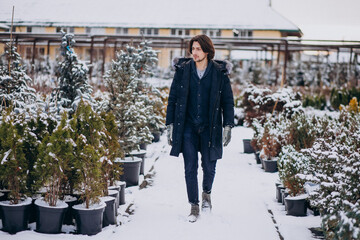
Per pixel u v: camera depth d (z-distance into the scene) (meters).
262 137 7.49
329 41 18.64
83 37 17.45
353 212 2.88
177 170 7.03
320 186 3.79
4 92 6.29
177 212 4.57
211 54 4.39
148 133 6.59
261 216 4.52
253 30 45.88
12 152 3.70
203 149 4.44
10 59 6.77
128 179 5.77
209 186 4.53
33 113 4.73
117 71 6.30
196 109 4.38
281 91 12.52
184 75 4.37
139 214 4.46
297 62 32.22
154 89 9.05
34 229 3.75
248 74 31.45
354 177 3.56
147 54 8.59
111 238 3.68
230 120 4.43
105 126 4.70
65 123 3.93
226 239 3.77
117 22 45.31
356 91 17.95
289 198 4.53
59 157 3.72
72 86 5.97
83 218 3.67
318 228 4.04
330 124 6.97
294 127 7.21
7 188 4.20
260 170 7.25
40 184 3.82
